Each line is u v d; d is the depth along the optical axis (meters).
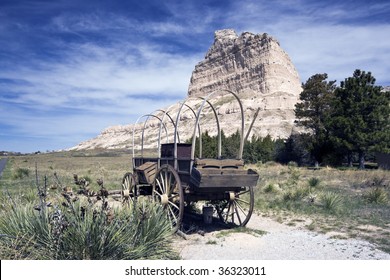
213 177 7.76
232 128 144.00
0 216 5.72
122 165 51.38
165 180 8.64
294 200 13.59
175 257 6.06
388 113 40.44
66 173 29.75
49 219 5.37
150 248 5.65
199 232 8.27
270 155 51.09
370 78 42.50
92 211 5.32
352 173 25.94
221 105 182.25
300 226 9.41
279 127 137.75
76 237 4.97
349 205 12.52
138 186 10.23
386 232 8.59
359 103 40.25
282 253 6.76
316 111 53.41
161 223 5.95
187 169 8.05
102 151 170.75
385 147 38.62
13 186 18.33
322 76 52.84
